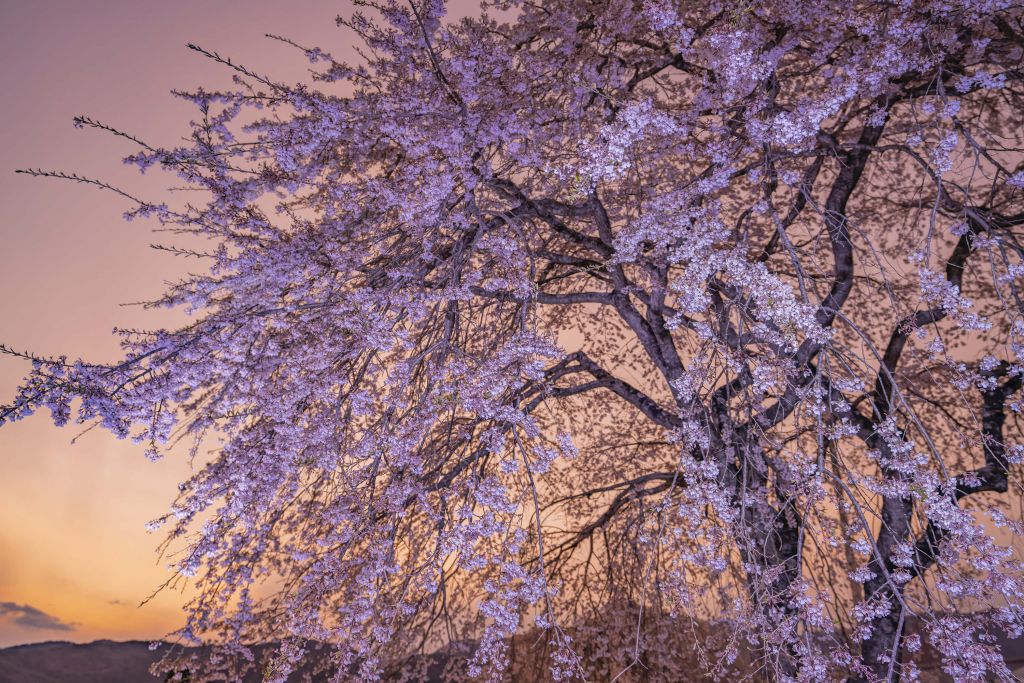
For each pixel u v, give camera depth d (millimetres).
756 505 6453
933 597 5051
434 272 6965
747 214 6992
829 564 8031
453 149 5816
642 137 5613
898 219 9156
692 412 6207
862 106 7887
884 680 4910
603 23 6848
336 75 6012
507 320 7648
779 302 5324
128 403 4867
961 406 8211
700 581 7715
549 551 9695
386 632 5824
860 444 7559
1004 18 7016
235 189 5270
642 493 8922
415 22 5863
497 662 5918
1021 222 7512
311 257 5578
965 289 8828
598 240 7805
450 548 5641
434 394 5949
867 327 9266
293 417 5656
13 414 4523
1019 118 8422
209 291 5281
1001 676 4879
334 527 6344
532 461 5863
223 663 6297
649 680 8852
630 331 10477
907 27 5965
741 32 5383
